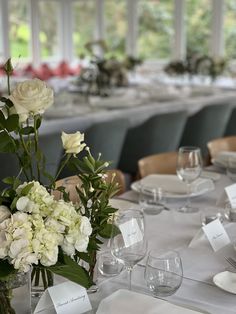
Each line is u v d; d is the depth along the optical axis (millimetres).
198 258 1596
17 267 1071
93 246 1232
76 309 1250
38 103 1153
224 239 1689
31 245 1076
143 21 8906
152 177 2432
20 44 9398
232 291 1357
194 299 1332
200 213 2045
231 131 4879
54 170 2201
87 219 1148
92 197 1258
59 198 1280
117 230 1310
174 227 1901
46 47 9688
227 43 8211
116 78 5156
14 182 1172
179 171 2133
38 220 1101
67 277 1144
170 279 1295
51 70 7910
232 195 2004
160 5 8688
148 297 1260
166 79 7355
